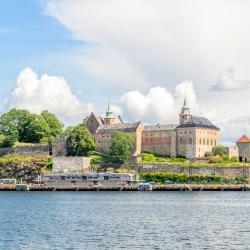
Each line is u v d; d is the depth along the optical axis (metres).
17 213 145.50
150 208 157.50
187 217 131.50
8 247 88.44
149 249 86.12
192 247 87.62
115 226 113.50
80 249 86.31
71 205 171.25
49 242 92.69
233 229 107.88
